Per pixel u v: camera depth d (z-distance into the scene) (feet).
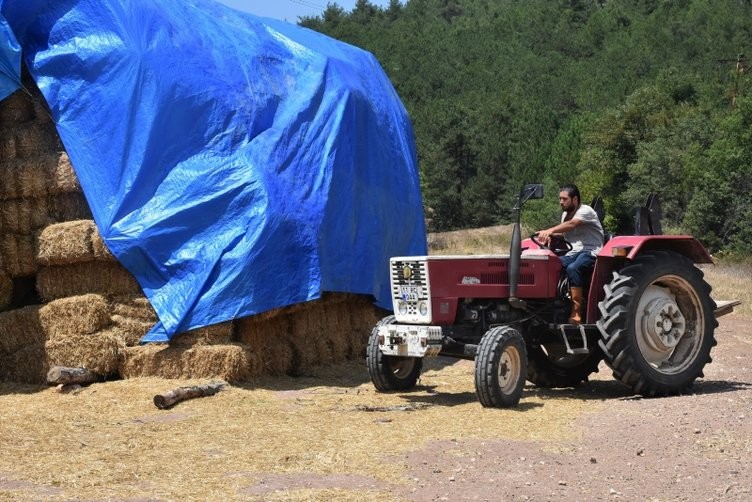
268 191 35.24
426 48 463.42
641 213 31.55
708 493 17.51
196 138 35.73
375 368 30.40
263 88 38.22
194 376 32.50
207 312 33.17
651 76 328.29
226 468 20.04
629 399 29.40
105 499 17.61
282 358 36.19
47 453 22.00
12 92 34.76
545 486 18.20
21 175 34.60
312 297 35.47
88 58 35.37
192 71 36.42
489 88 381.19
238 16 41.24
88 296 33.35
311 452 21.44
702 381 33.40
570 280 30.37
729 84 201.57
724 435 22.15
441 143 243.81
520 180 225.97
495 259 29.43
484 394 27.02
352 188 39.52
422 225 46.52
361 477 19.07
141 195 34.37
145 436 23.95
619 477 18.75
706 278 82.12
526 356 28.22
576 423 24.57
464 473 19.30
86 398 30.32
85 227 33.53
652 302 30.25
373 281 40.16
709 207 131.75
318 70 40.86
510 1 655.35
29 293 36.70
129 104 34.83
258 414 27.07
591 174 182.09
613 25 471.62
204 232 34.45
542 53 460.14
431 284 28.60
